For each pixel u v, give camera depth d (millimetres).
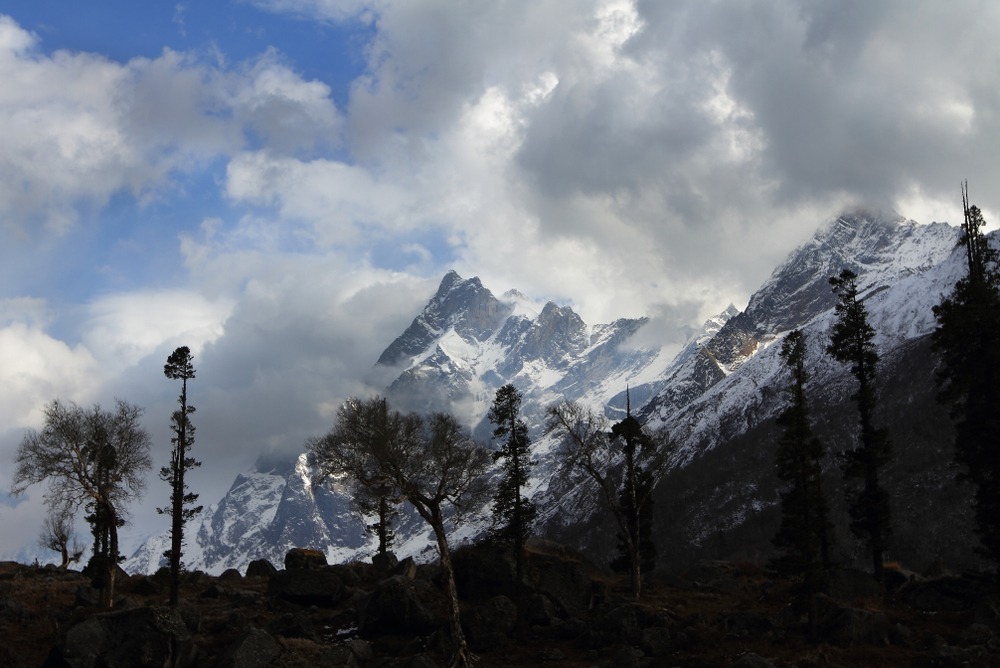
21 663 62531
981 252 82188
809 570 64438
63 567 99312
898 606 70688
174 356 78562
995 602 66438
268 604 76375
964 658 55656
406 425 68312
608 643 64750
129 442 80312
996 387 71938
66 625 70625
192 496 76812
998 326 72312
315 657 60812
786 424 76812
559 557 81438
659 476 89562
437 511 67125
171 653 58406
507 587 73625
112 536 78062
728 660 58750
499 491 78312
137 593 84562
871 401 81625
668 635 63875
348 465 67375
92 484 78375
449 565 64812
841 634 61156
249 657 57938
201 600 81500
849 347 83688
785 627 65875
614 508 82375
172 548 75500
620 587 83750
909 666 56688
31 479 77438
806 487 74125
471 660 62188
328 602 77750
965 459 73875
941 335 76812
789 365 81562
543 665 62000
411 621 67875
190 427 77812
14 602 73562
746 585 85125
